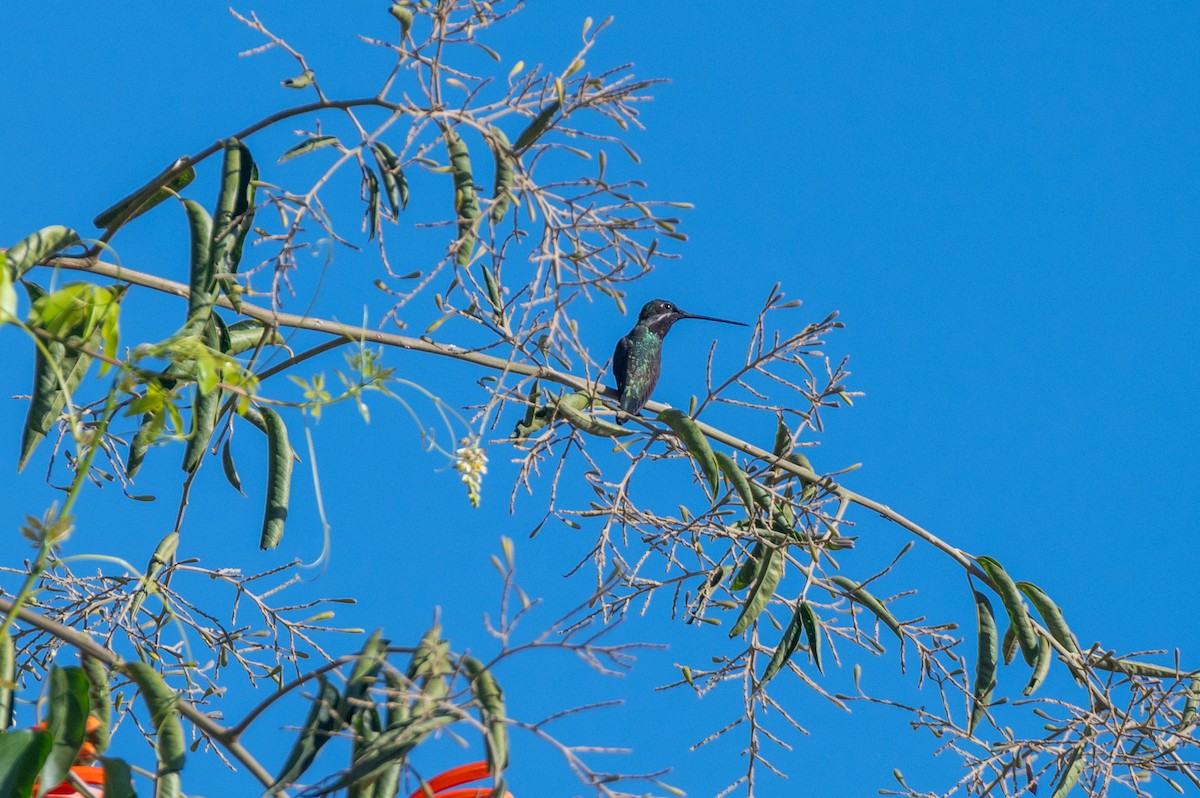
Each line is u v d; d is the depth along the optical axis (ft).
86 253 25.57
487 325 30.27
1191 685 33.40
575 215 25.53
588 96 25.21
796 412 33.01
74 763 20.93
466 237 25.00
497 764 19.12
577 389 31.91
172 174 25.50
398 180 25.27
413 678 20.67
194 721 21.66
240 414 27.76
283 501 27.76
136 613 30.04
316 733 20.86
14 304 20.21
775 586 31.07
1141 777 31.76
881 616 32.22
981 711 32.45
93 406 28.76
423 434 25.27
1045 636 33.68
